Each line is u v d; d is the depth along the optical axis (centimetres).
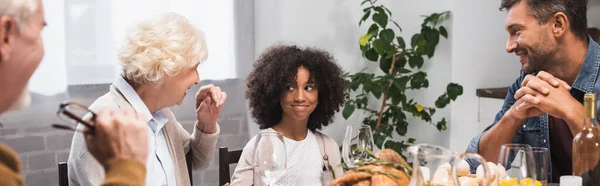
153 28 173
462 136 344
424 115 339
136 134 106
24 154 302
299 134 206
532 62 192
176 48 173
